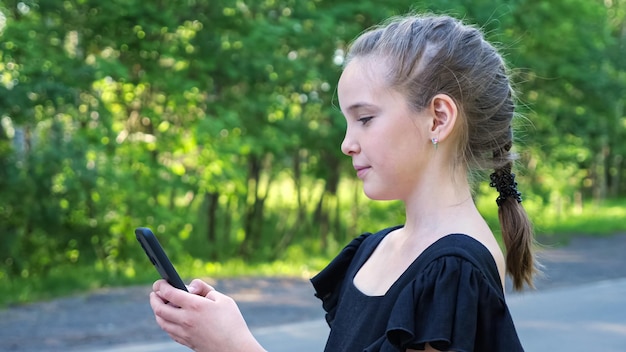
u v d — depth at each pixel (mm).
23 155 12227
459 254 1227
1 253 12062
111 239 13281
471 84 1329
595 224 21969
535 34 17219
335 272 1527
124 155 13211
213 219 17359
